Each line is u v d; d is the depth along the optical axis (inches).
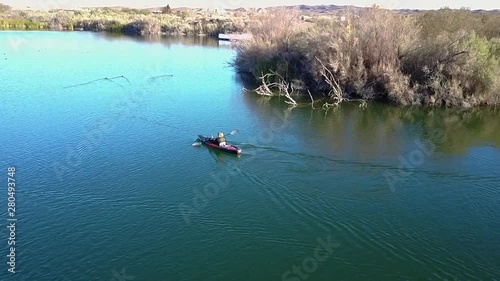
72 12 5841.5
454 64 1822.1
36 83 2114.9
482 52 1818.4
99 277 776.3
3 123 1523.1
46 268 796.0
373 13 2017.7
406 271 784.3
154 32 4660.4
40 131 1450.5
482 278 765.3
